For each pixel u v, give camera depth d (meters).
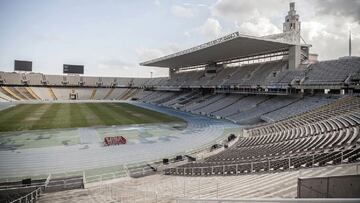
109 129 42.88
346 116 27.88
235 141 33.50
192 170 20.67
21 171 23.81
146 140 36.00
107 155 28.86
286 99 51.78
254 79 60.66
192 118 56.53
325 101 42.22
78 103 86.00
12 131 39.69
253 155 21.80
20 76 101.88
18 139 35.03
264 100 56.41
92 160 27.14
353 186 5.84
